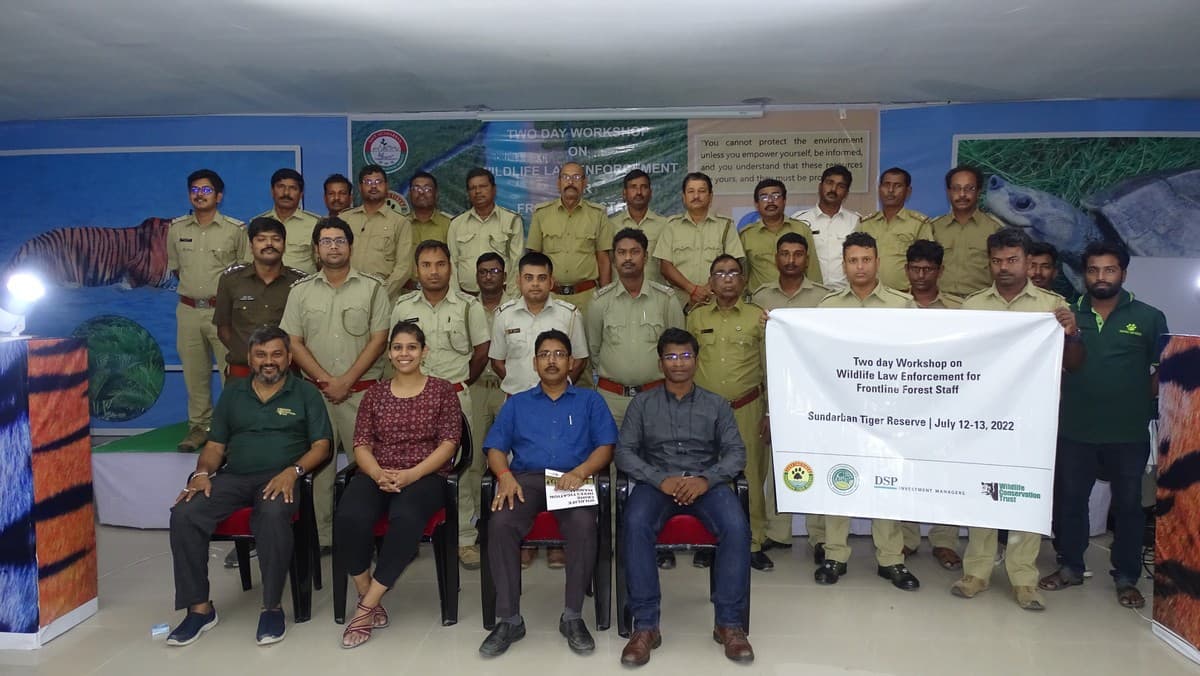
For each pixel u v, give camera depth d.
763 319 3.17
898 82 4.82
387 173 5.60
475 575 3.63
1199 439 2.71
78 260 5.81
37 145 5.74
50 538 2.94
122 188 5.74
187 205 5.74
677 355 3.12
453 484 3.04
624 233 3.61
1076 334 3.19
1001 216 5.47
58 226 5.80
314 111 5.54
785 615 3.15
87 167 5.73
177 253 4.41
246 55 4.12
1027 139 5.40
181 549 2.95
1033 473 2.95
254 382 3.26
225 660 2.79
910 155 5.46
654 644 2.82
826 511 3.11
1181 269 5.42
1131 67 4.46
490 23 3.61
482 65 4.34
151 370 5.88
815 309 3.12
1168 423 2.88
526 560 3.75
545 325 3.66
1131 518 3.26
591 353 3.90
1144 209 5.39
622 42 3.93
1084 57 4.25
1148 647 2.87
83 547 3.12
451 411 3.21
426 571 3.70
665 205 5.61
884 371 3.05
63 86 4.79
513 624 2.88
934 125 5.43
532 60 4.25
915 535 3.85
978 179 4.24
